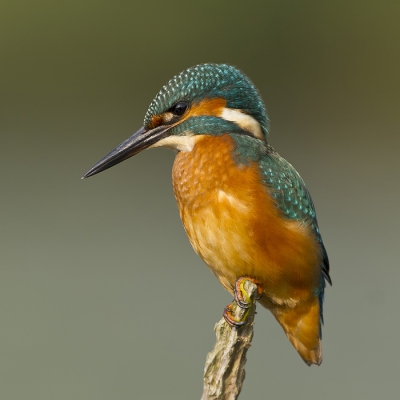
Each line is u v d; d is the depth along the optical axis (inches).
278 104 695.1
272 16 716.7
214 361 237.9
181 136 268.8
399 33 714.8
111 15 725.3
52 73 726.5
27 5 730.2
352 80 705.0
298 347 280.2
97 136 685.9
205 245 257.6
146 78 713.6
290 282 260.1
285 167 260.8
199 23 716.0
